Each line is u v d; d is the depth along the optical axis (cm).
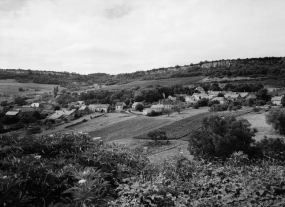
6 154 754
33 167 618
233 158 956
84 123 7700
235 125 2472
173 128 5500
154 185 603
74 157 759
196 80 16975
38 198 586
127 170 743
